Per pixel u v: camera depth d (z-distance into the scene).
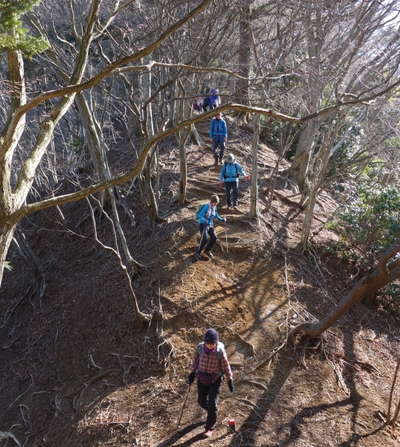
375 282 6.95
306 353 7.83
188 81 12.18
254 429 6.46
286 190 13.51
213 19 9.95
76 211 14.31
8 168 5.30
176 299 8.73
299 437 6.39
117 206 12.84
